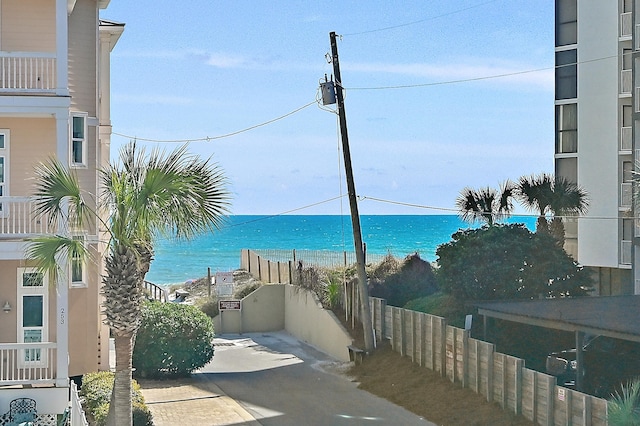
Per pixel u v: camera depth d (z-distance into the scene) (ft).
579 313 71.05
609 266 124.98
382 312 93.66
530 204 115.03
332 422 70.28
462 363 74.28
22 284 72.84
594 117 127.34
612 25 125.39
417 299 99.19
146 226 52.34
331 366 95.20
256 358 102.99
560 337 81.66
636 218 107.24
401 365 85.40
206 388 83.76
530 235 90.38
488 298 86.17
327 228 410.11
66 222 60.75
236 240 387.55
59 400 66.90
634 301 78.28
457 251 88.84
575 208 116.57
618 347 77.77
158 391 82.12
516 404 65.10
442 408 71.82
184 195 52.13
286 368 95.55
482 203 112.88
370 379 85.61
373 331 93.40
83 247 56.13
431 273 103.14
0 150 73.31
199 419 70.79
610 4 125.59
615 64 124.98
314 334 112.16
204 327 89.45
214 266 305.73
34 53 68.18
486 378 69.87
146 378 88.02
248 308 127.03
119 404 52.54
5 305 72.33
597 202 126.62
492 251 87.35
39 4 75.46
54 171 55.98
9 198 67.51
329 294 109.50
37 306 73.26
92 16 80.64
